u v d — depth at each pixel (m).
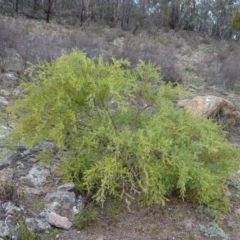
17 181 2.68
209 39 18.19
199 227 2.46
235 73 7.51
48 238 2.13
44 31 10.95
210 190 2.52
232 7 22.38
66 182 2.66
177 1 22.78
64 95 2.49
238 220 2.63
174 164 2.41
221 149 2.75
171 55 9.45
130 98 2.76
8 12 14.23
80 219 2.28
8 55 6.33
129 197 2.63
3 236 2.01
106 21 18.86
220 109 4.89
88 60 2.62
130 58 7.34
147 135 2.50
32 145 2.71
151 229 2.39
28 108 2.66
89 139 2.49
